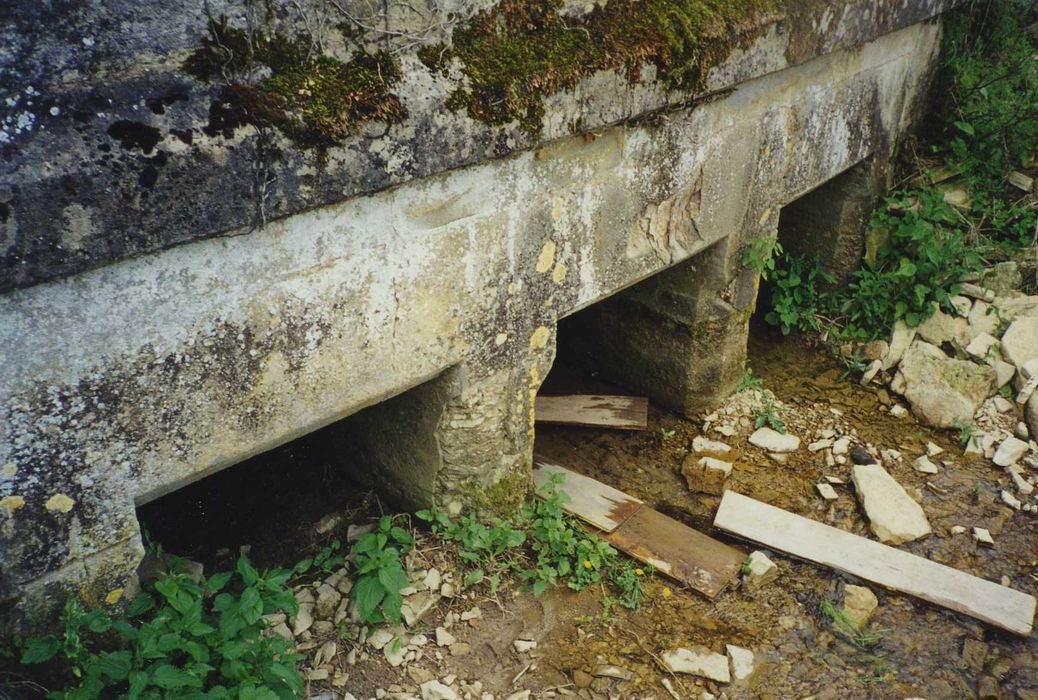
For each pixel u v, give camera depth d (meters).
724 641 3.23
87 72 1.82
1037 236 4.88
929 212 4.94
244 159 2.04
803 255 5.22
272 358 2.36
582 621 3.26
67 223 1.81
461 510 3.41
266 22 2.08
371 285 2.52
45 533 2.10
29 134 1.74
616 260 3.40
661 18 3.04
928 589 3.42
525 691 2.97
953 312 4.82
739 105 3.62
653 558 3.54
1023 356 4.54
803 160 4.23
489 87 2.52
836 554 3.58
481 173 2.69
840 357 4.96
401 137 2.34
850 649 3.23
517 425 3.37
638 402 4.57
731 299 4.23
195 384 2.22
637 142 3.21
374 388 2.69
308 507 3.65
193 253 2.09
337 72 2.22
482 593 3.30
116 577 2.30
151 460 2.22
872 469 4.02
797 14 3.53
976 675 3.13
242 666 2.47
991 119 5.14
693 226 3.72
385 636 3.06
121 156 1.85
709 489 4.01
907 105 5.00
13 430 1.95
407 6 2.33
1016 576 3.59
